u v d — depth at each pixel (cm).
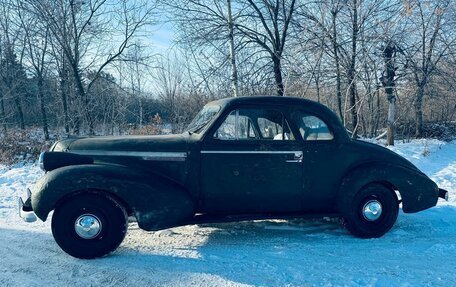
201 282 421
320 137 543
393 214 557
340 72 1353
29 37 1975
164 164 513
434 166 1211
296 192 537
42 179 478
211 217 523
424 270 451
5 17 2153
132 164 508
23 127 2333
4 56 2238
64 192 464
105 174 473
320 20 1384
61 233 476
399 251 506
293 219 593
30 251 508
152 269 453
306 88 1322
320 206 551
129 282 423
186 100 1673
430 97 2069
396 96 1709
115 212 481
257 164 524
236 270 450
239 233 572
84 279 430
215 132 520
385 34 1271
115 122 1862
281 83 1364
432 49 1767
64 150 516
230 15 1384
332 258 483
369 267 458
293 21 1403
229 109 524
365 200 550
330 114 548
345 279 426
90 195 477
